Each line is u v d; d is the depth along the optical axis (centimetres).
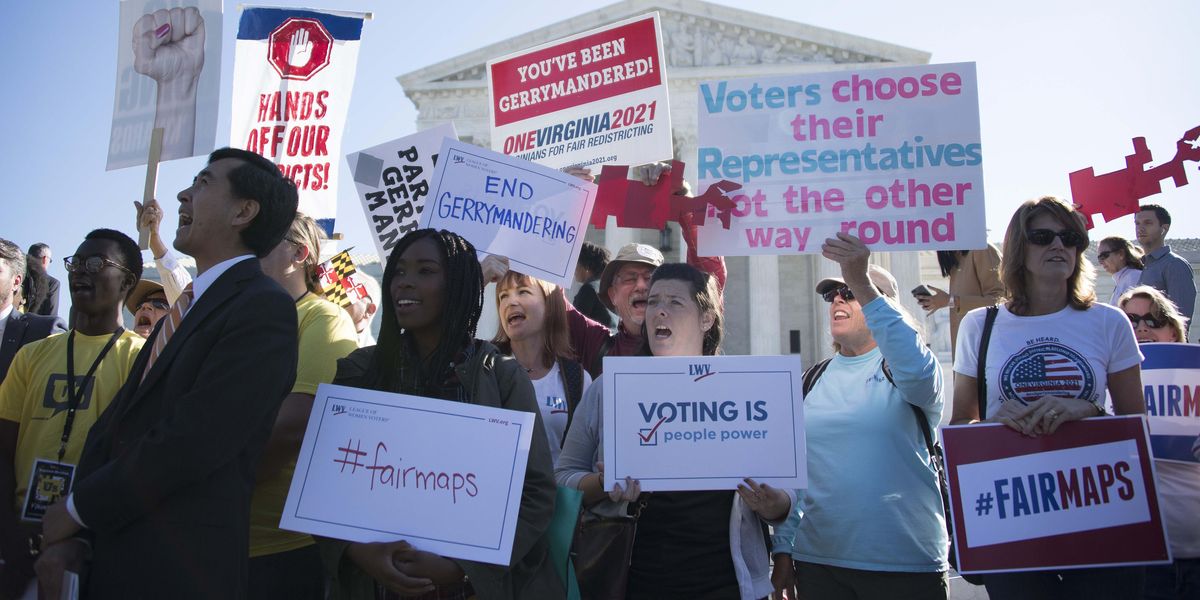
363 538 392
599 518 483
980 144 600
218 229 430
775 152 616
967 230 594
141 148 790
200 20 786
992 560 497
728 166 619
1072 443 506
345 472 400
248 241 435
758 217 611
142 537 370
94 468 395
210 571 375
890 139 608
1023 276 555
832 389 594
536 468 427
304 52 855
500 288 658
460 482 399
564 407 626
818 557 560
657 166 720
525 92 807
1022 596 508
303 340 528
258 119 847
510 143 810
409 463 401
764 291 4206
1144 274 996
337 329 540
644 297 750
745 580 473
